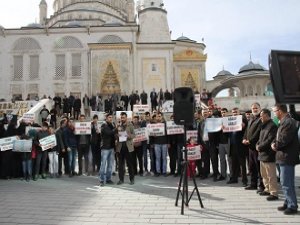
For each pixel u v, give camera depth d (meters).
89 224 6.54
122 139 10.62
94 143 12.95
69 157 12.60
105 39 43.38
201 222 6.50
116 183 10.87
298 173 12.03
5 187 10.48
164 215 7.04
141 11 49.81
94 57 41.03
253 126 9.21
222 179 11.02
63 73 42.91
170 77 43.38
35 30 43.34
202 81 47.09
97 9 56.41
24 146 11.70
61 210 7.61
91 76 40.75
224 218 6.73
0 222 6.74
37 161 12.00
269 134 8.05
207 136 11.02
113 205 7.97
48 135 12.33
